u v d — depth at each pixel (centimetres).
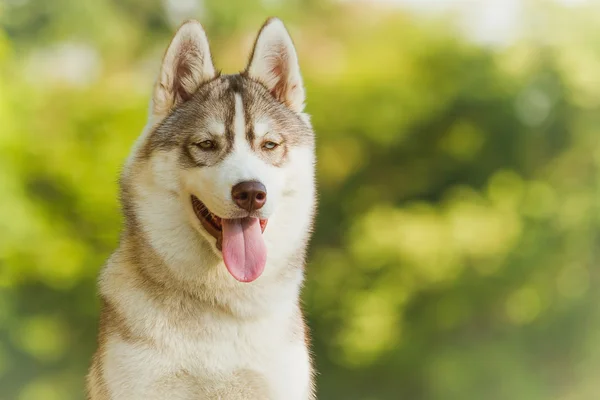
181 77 521
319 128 1795
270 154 503
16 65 1719
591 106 1753
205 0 2008
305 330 533
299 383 491
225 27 2009
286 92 535
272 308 489
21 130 1631
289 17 2002
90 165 1678
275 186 489
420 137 1806
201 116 500
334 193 1791
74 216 1670
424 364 1641
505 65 1780
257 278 489
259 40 534
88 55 1911
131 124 1722
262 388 482
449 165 1795
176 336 477
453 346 1659
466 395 1627
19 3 1838
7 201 1532
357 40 1944
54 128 1712
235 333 480
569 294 1705
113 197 1656
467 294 1648
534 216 1698
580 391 1714
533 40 1783
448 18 1873
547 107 1778
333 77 1822
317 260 1744
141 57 1988
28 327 1586
